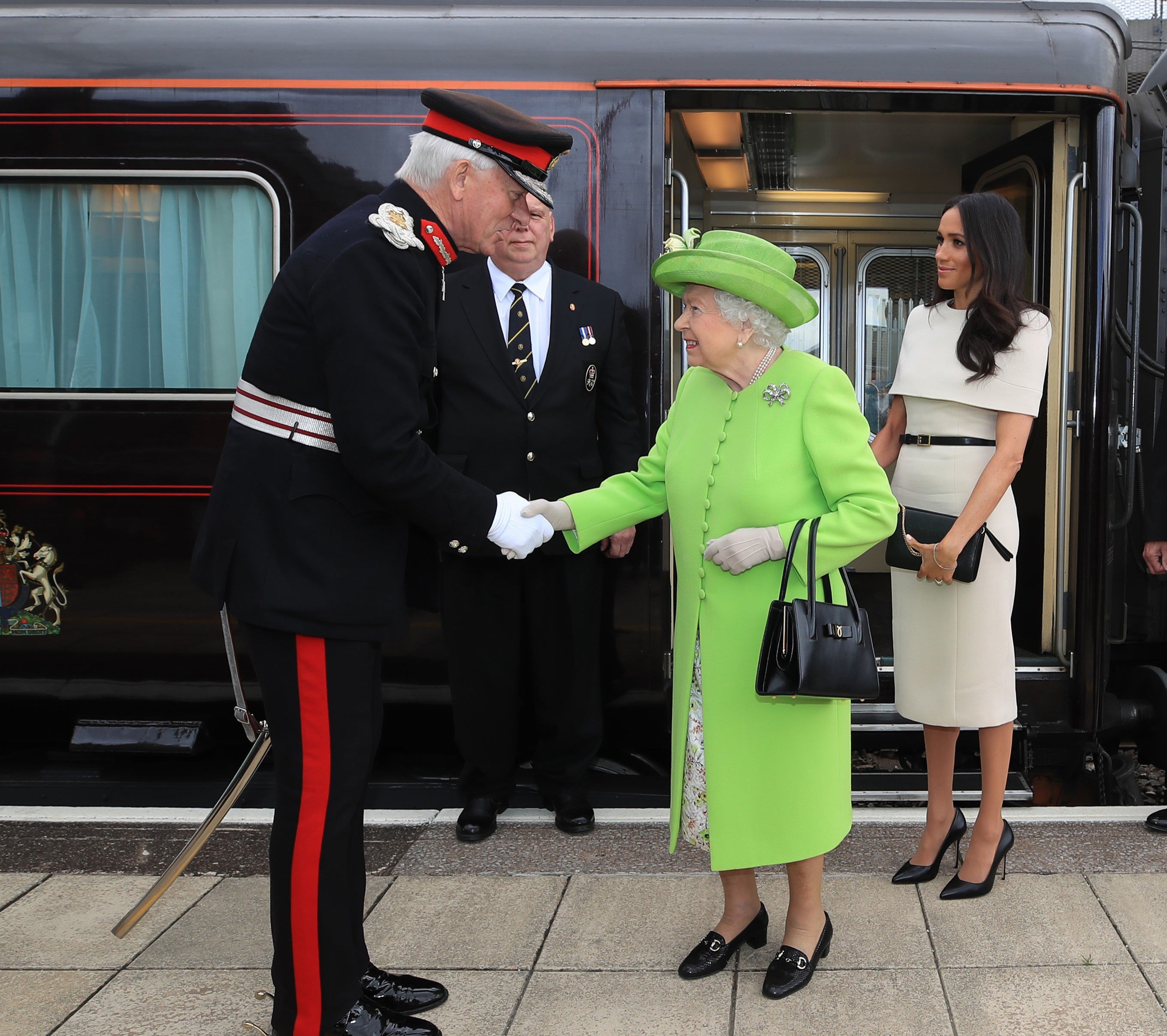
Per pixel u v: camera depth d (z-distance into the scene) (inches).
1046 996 82.4
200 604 134.0
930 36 131.8
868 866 106.2
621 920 95.7
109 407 133.5
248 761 82.8
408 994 81.5
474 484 75.1
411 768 141.5
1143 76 224.4
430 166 73.7
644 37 130.9
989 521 98.2
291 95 129.2
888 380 269.9
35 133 130.3
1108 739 161.2
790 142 208.8
